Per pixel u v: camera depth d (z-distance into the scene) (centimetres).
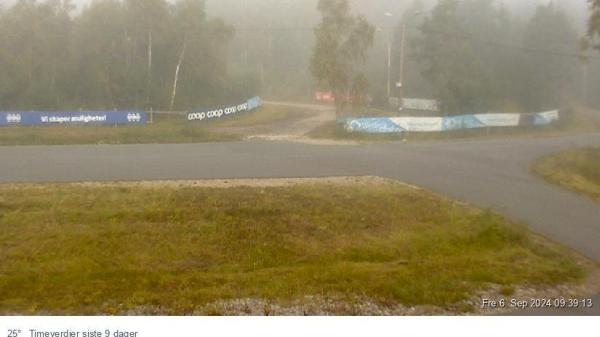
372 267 1191
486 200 2006
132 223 1543
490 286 1090
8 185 1986
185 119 4972
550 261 1333
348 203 1836
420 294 999
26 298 956
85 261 1222
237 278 1092
